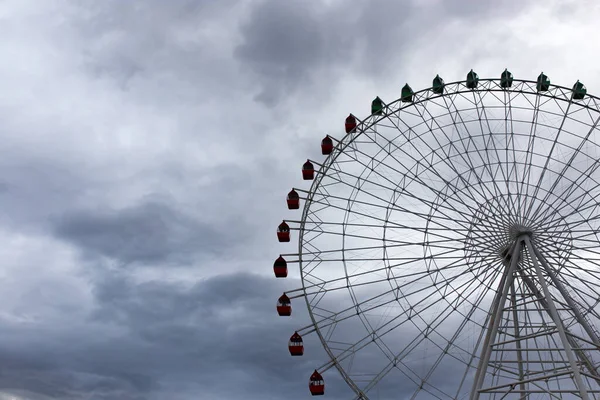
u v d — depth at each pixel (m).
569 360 41.62
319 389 53.56
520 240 51.69
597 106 54.81
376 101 58.75
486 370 47.03
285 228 61.69
